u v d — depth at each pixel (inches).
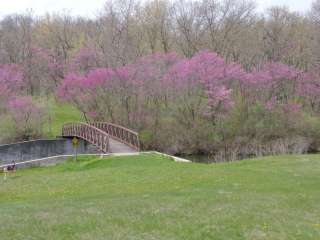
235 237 388.5
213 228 409.1
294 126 1768.0
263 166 821.2
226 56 2367.1
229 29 2346.2
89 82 1839.3
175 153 1724.9
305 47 2315.5
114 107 1891.0
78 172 879.7
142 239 376.8
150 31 2485.2
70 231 395.9
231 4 2396.7
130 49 2321.6
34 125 1733.5
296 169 766.5
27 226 411.5
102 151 1194.0
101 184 714.2
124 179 743.7
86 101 1907.0
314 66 2127.2
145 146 1743.4
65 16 2903.5
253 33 2422.5
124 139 1387.8
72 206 502.0
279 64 2015.3
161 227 410.3
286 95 2009.1
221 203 504.4
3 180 854.5
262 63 2245.3
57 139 1535.4
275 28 2389.3
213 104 1806.1
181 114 1846.7
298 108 1856.5
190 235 389.1
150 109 1886.1
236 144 1706.4
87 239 374.9
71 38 2780.5
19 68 2293.3
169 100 1892.2
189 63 1870.1
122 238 377.7
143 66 1893.5
